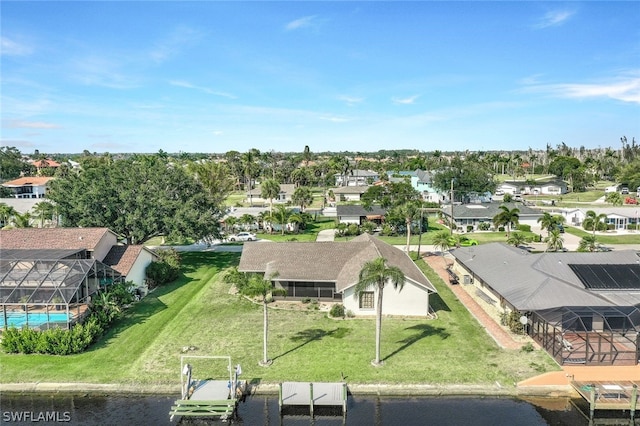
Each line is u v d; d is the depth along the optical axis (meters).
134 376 30.95
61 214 57.47
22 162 195.50
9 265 39.94
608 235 83.88
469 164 131.88
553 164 195.00
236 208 117.62
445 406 27.98
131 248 50.03
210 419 27.08
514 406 27.95
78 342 33.88
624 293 38.25
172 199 59.91
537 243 77.19
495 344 35.47
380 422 26.53
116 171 60.00
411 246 74.62
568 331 34.50
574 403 28.25
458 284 52.78
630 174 167.50
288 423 26.70
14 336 33.69
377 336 31.95
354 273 42.75
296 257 47.81
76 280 37.69
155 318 41.34
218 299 46.72
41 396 29.41
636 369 30.92
